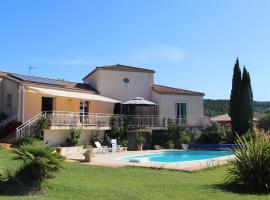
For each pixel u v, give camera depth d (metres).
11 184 14.86
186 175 21.50
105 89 50.97
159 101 50.91
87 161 27.50
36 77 44.69
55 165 15.70
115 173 21.55
